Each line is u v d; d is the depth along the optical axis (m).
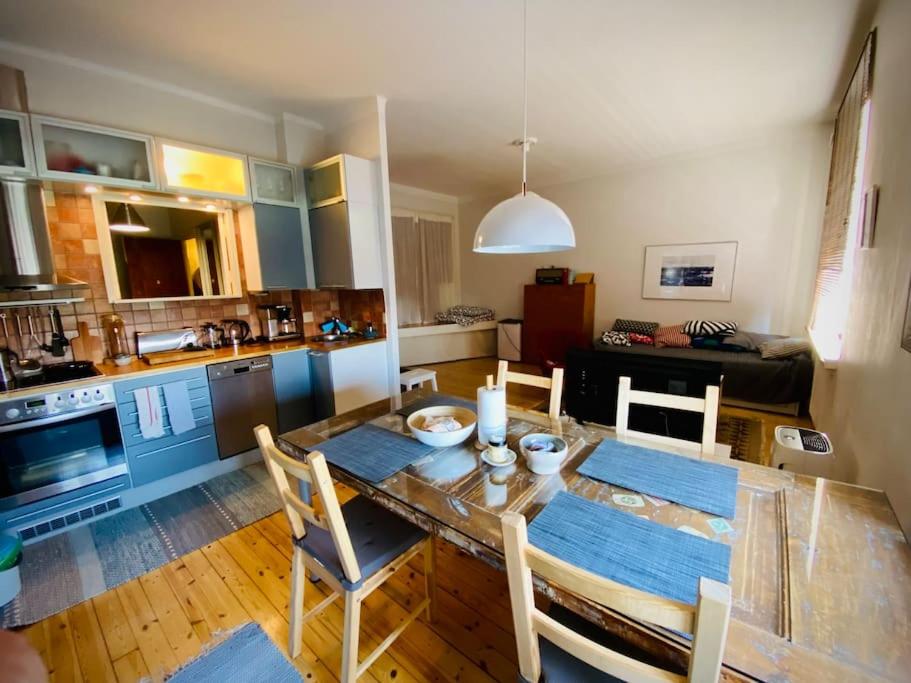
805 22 2.07
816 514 1.03
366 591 1.24
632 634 0.74
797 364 3.55
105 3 1.78
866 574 0.83
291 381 3.00
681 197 4.66
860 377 1.88
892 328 1.46
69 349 2.41
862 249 2.01
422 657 1.42
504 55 2.32
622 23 2.05
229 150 2.87
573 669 0.91
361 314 3.54
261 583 1.77
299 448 1.53
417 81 2.63
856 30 2.14
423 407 1.94
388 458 1.41
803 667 0.63
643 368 3.07
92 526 2.16
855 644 0.67
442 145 3.94
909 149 1.41
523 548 0.72
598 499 1.12
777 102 3.11
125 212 2.56
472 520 1.05
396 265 5.80
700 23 2.07
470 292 6.78
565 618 1.05
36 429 1.98
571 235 1.64
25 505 1.96
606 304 5.44
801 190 3.97
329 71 2.47
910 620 0.71
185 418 2.46
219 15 1.89
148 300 2.68
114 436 2.21
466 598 1.68
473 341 6.38
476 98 2.90
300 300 3.41
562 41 2.20
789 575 0.82
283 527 2.15
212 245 2.96
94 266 2.49
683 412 2.98
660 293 4.97
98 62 2.30
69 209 2.38
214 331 2.99
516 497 1.15
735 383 3.82
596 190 5.29
